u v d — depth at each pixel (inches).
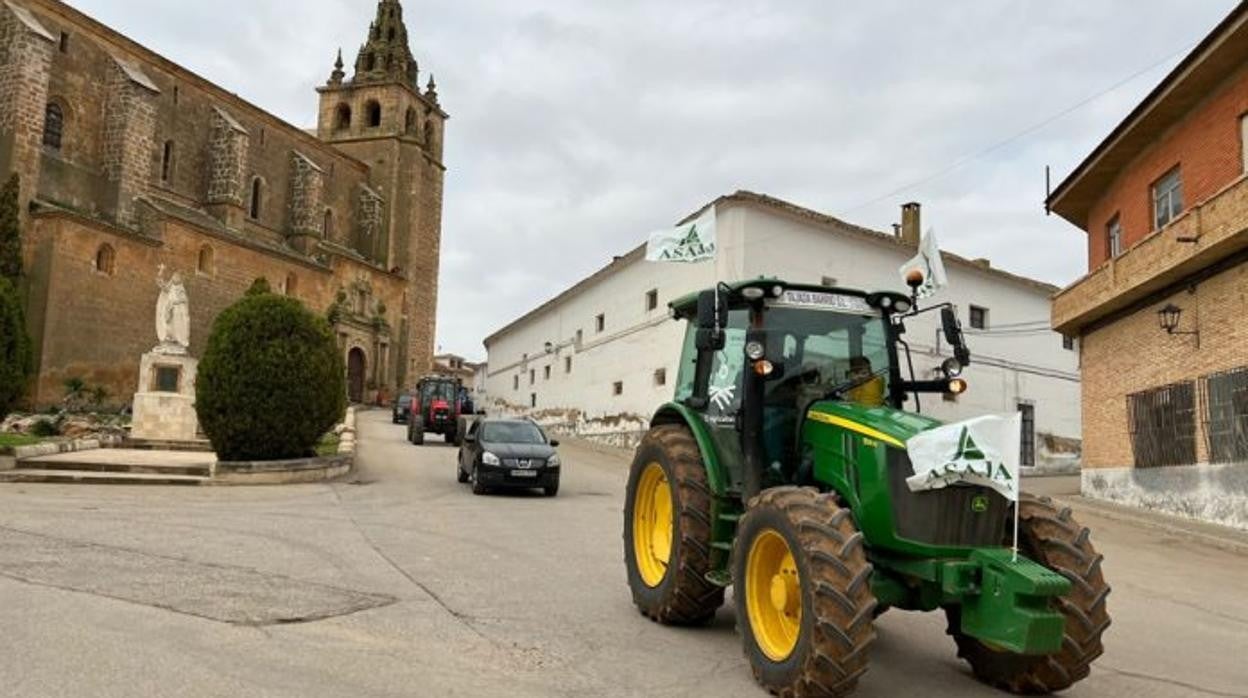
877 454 220.5
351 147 2544.3
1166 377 740.7
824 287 283.6
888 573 226.8
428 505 600.4
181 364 969.5
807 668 201.6
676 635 273.7
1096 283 828.0
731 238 1091.9
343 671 215.9
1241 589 427.8
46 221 1381.6
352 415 1497.3
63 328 1371.8
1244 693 239.6
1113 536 616.1
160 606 270.5
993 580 202.8
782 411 266.2
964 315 1289.4
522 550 424.8
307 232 2138.3
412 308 2527.1
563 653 245.8
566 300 1668.3
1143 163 824.9
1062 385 1424.7
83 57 1621.6
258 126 2102.6
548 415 1713.8
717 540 273.3
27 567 318.7
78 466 697.6
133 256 1504.7
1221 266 657.0
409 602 297.1
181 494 612.1
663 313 1247.5
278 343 736.3
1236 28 621.0
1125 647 290.8
